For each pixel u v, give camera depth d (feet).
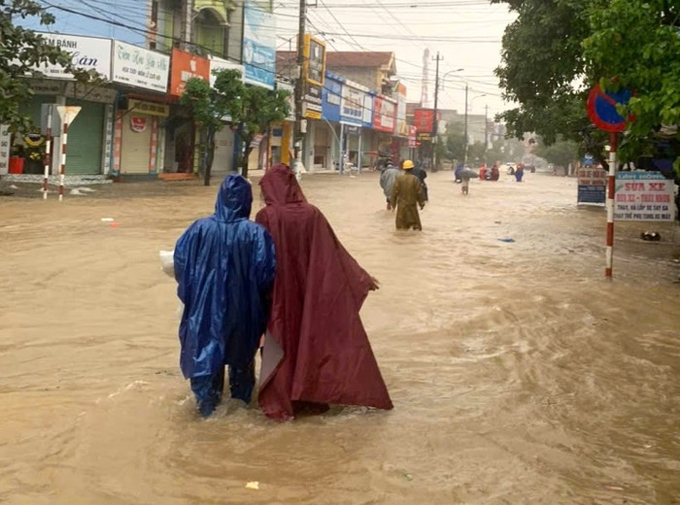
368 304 27.35
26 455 13.15
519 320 25.36
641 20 26.66
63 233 43.86
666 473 13.41
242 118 101.65
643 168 56.39
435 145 257.96
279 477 12.69
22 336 21.77
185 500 11.78
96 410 15.37
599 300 28.96
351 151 202.59
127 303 26.30
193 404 15.97
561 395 17.70
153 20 106.01
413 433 14.83
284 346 15.29
